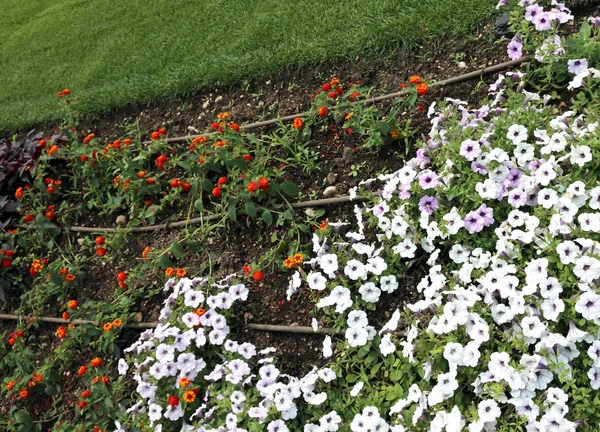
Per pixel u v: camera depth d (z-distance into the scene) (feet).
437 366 8.64
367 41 13.10
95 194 13.93
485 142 10.01
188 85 14.62
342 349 9.61
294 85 13.47
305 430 8.73
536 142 9.77
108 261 12.80
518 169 9.66
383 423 8.36
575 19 11.78
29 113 16.66
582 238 8.31
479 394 8.07
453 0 12.76
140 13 18.08
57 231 13.66
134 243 12.75
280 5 15.39
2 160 14.65
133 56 16.56
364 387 9.11
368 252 10.12
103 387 10.71
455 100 10.88
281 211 11.61
